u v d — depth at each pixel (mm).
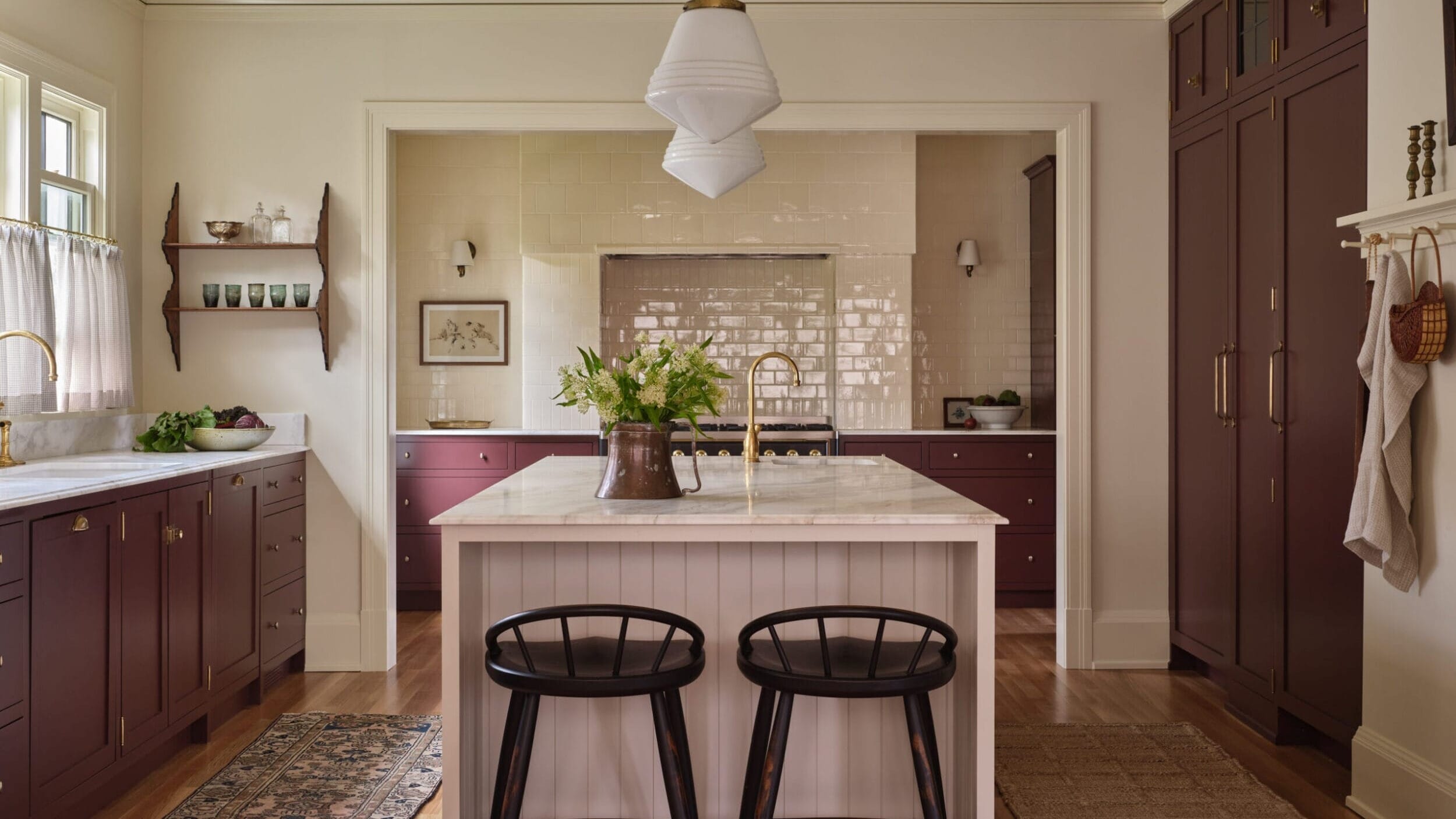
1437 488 2770
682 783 2420
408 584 6035
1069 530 4703
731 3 2641
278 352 4680
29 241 3666
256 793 3236
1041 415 7043
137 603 3236
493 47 4629
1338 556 3387
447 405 7363
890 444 6148
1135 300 4691
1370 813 3047
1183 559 4566
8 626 2602
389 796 3217
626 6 4594
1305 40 3592
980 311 7297
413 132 4711
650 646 2535
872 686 2252
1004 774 3436
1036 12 4633
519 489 3043
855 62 4629
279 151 4645
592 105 4605
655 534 2539
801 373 7207
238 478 3969
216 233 4543
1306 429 3574
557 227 6902
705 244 6891
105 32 4320
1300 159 3615
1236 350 4066
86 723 2959
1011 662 4867
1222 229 4188
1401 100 2896
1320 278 3492
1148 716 4047
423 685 4457
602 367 2900
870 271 6926
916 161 7289
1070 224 4664
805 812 2908
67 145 4207
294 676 4621
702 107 2605
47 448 3959
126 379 4230
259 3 4582
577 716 2893
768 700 2416
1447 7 2658
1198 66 4398
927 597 2893
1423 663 2830
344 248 4656
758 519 2518
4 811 2590
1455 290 2688
